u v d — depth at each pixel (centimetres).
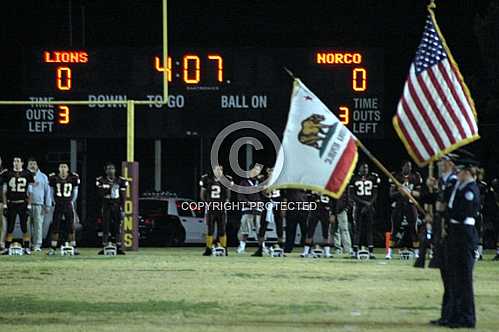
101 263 3725
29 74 4853
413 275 3247
